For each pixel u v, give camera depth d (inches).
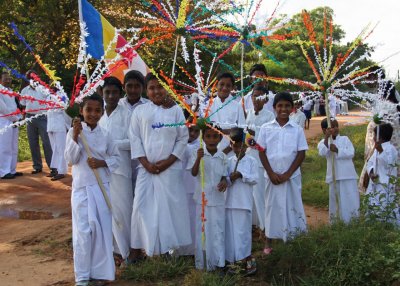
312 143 660.1
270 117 261.4
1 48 681.0
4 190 365.7
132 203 226.2
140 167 215.9
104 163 198.2
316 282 180.5
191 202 228.8
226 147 239.1
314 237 206.1
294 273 195.0
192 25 216.2
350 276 177.6
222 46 555.5
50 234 263.1
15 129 408.2
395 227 215.9
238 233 205.8
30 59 704.4
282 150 221.9
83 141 192.9
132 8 551.8
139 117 215.6
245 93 304.2
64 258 228.5
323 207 325.4
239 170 207.5
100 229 192.5
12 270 212.8
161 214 209.6
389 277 171.0
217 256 203.3
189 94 281.6
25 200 338.0
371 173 260.7
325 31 228.8
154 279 198.7
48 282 199.6
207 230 204.4
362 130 679.7
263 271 204.5
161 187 210.2
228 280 193.2
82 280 187.8
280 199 220.8
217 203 204.4
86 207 192.5
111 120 228.7
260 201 250.2
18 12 620.4
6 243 250.7
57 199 341.4
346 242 192.7
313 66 230.4
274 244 230.8
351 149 253.6
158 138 211.2
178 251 222.2
